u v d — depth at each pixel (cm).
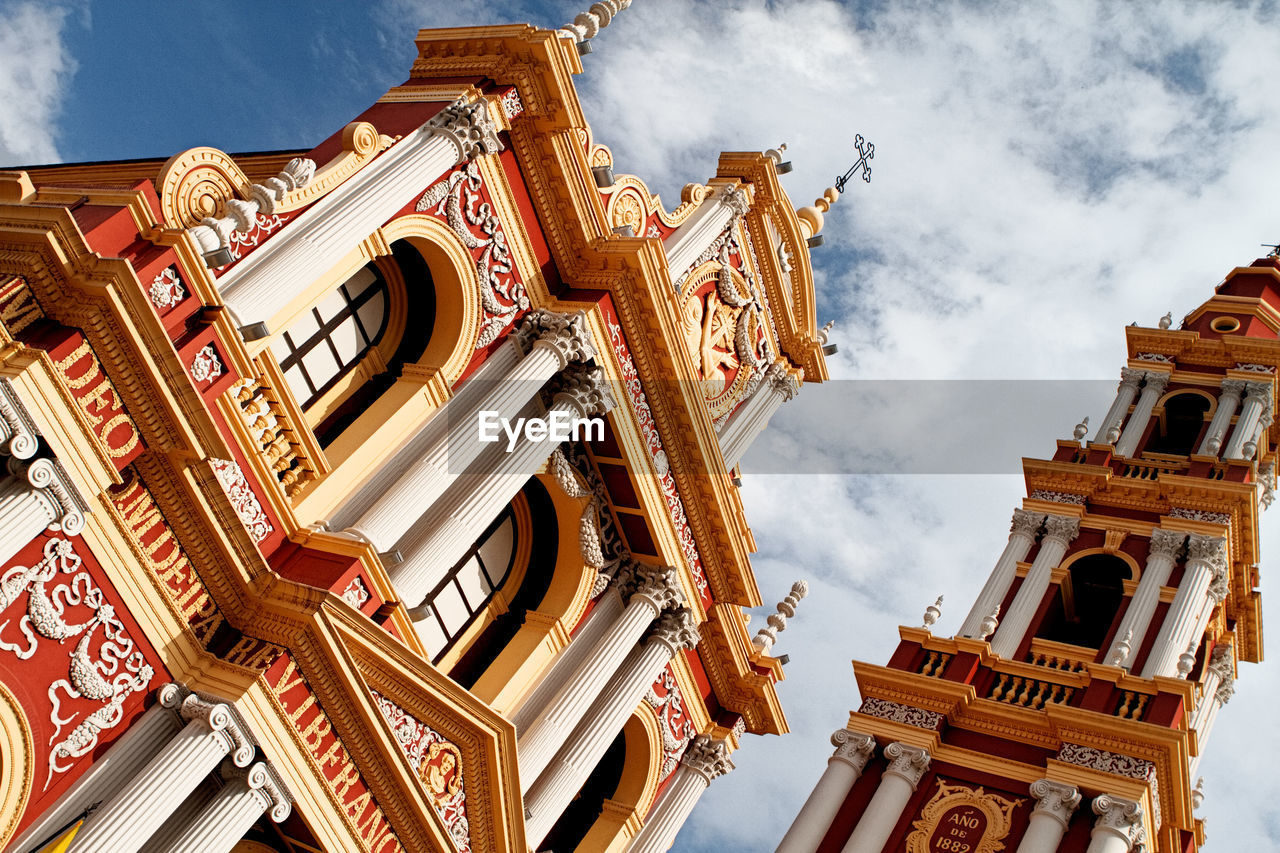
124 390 1570
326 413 2003
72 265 1531
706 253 2578
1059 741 2322
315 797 1702
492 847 1948
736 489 2509
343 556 1778
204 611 1681
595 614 2348
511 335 2197
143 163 2405
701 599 2484
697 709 2541
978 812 2258
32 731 1484
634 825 2384
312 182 1864
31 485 1485
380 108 2152
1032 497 3014
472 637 2238
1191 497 2878
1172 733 2203
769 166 2691
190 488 1628
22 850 1444
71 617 1536
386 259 2109
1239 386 3244
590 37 2292
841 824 2311
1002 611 2766
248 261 1747
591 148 2306
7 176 1645
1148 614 2639
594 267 2305
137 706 1594
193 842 1559
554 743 2125
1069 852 2148
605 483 2380
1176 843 2294
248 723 1622
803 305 2856
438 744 1884
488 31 2195
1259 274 3728
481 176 2152
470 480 2080
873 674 2497
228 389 1734
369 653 1734
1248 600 2994
